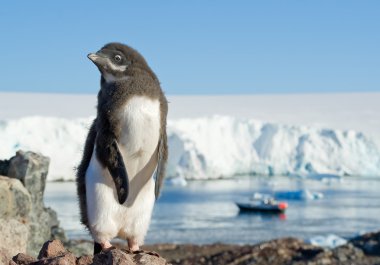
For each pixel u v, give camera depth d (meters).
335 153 68.38
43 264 4.55
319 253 17.48
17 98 117.94
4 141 57.16
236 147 70.00
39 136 58.84
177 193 55.19
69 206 43.88
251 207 42.94
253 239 31.44
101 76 5.25
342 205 45.66
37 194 10.72
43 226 10.74
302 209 44.00
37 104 110.25
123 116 4.90
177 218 39.84
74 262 4.61
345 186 59.97
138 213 5.17
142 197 5.15
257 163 69.31
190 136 67.62
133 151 4.97
